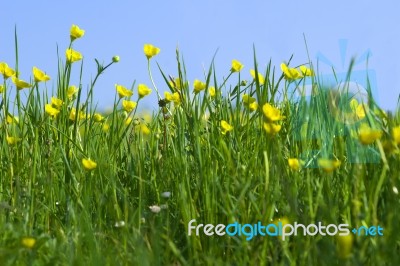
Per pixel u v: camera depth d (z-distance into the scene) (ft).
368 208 3.62
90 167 4.13
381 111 3.82
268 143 4.09
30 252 3.70
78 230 3.97
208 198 4.00
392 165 3.81
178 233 4.14
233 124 4.43
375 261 3.51
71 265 3.62
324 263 3.51
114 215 4.14
